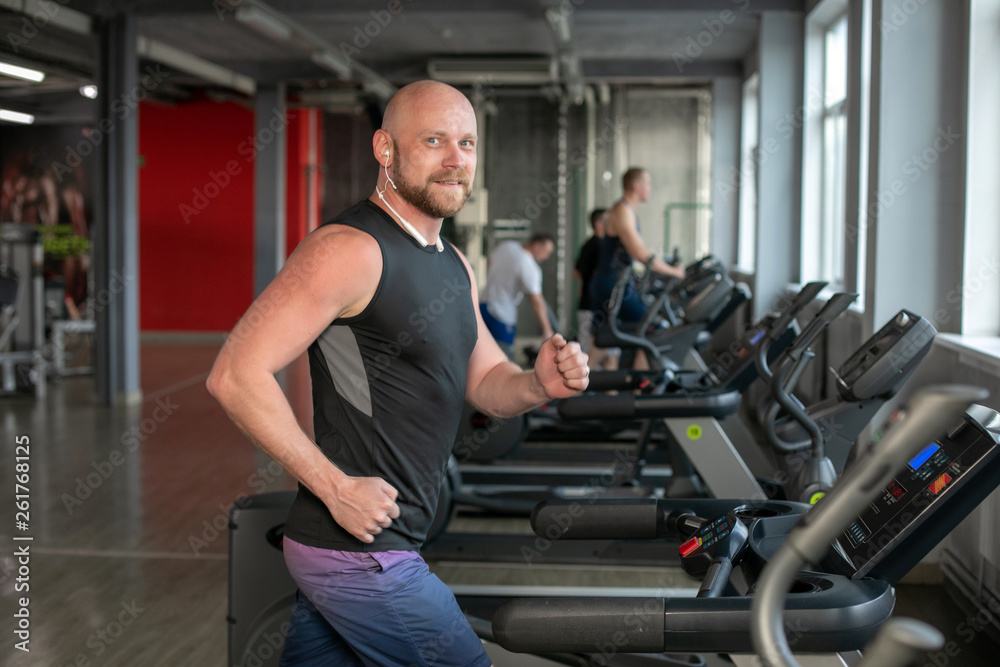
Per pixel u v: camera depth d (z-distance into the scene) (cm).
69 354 937
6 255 739
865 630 119
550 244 604
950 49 353
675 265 662
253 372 135
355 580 143
